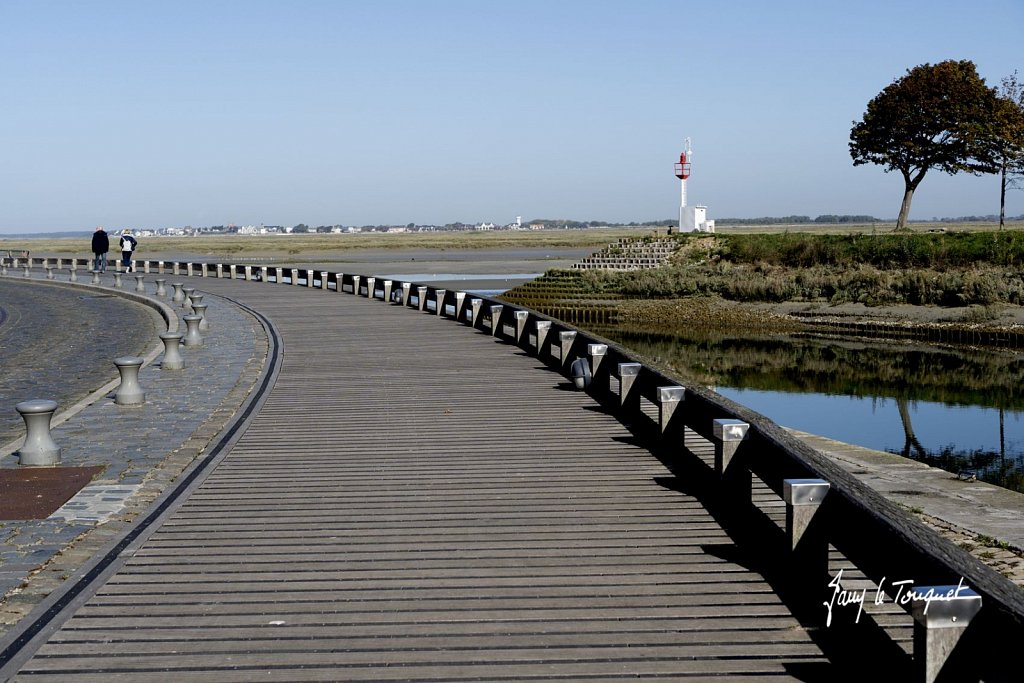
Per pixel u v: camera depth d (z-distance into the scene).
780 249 57.38
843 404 22.83
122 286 45.59
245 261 91.94
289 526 7.77
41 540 7.39
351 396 14.38
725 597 6.13
